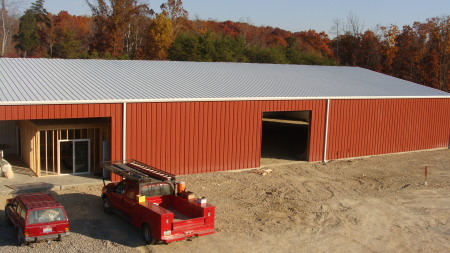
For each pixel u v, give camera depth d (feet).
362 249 45.62
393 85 107.65
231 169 75.77
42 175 66.23
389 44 232.73
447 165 87.45
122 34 219.41
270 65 116.57
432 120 102.89
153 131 67.31
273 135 117.50
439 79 215.72
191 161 71.51
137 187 46.85
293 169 79.10
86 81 72.90
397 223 53.62
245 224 50.96
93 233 46.06
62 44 222.89
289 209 57.11
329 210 57.31
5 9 270.05
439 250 46.19
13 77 69.77
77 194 58.90
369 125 92.07
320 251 44.68
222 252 43.19
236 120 75.10
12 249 41.01
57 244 42.75
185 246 44.09
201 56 194.70
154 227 42.37
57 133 66.28
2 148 80.07
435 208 59.82
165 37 209.26
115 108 63.72
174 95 70.33
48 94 62.08
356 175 76.69
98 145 69.05
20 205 42.63
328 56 258.37
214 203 57.98
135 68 88.84
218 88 79.87
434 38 217.97
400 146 98.17
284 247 45.14
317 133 84.74
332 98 85.05
